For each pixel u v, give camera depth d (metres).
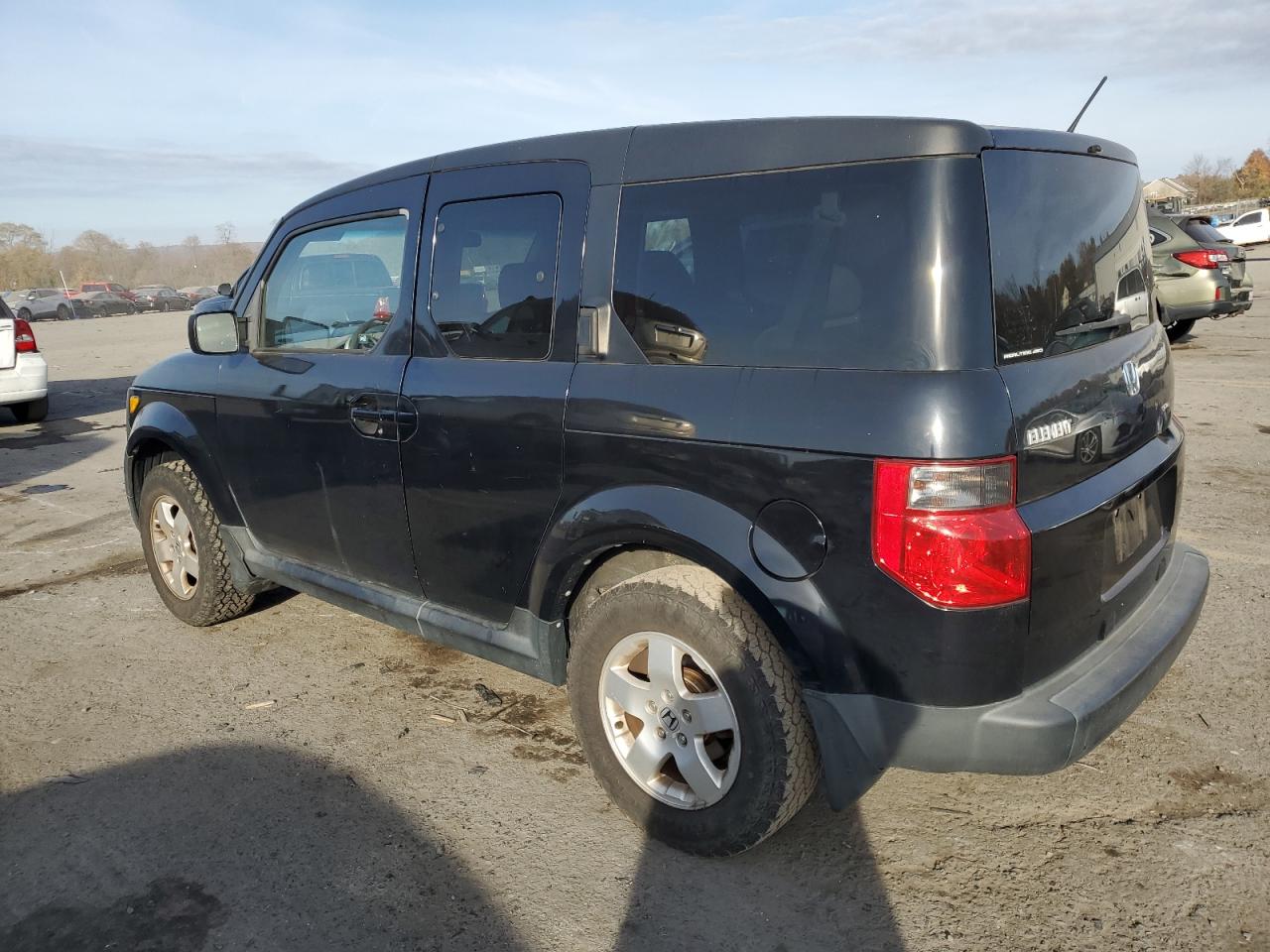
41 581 5.34
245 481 4.06
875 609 2.30
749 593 2.47
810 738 2.52
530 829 2.92
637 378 2.69
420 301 3.32
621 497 2.69
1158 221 12.02
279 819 3.01
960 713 2.30
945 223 2.26
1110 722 2.41
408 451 3.29
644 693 2.74
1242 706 3.43
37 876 2.77
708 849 2.69
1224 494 5.96
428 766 3.31
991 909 2.51
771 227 2.51
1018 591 2.24
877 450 2.24
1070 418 2.40
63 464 8.51
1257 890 2.53
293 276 3.85
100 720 3.70
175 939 2.49
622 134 2.85
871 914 2.51
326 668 4.12
